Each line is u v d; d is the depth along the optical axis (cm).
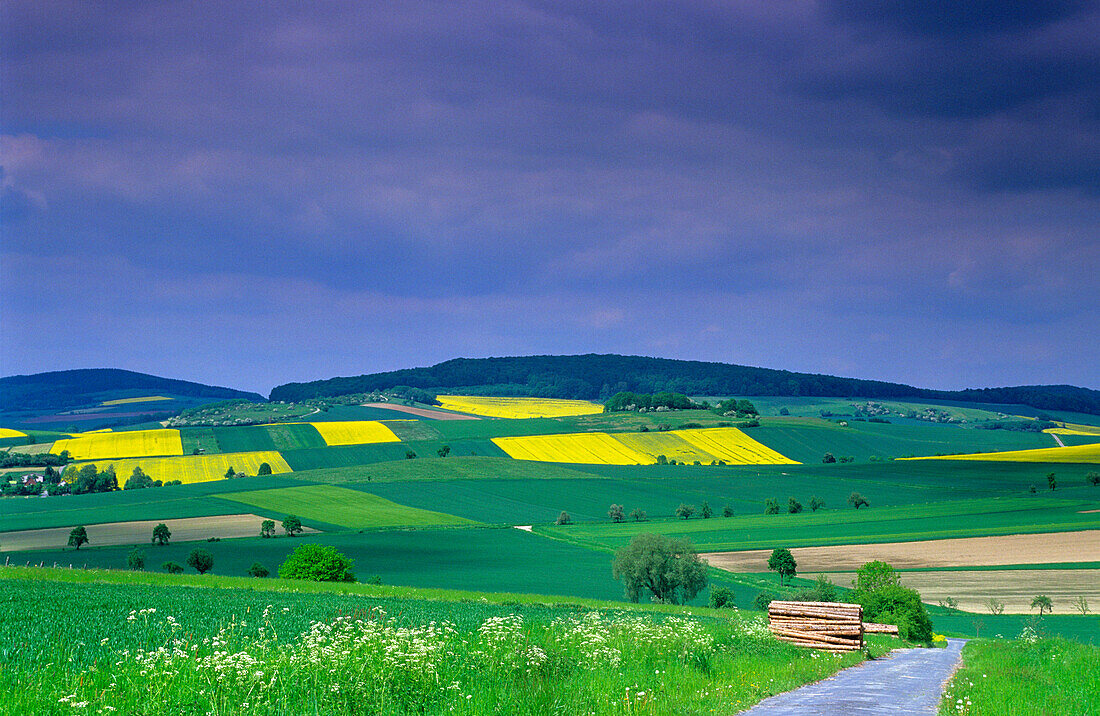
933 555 9300
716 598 7456
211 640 1816
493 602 4728
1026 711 1369
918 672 2156
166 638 2153
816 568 9019
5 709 1095
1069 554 8981
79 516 11862
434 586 8081
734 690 1588
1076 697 1533
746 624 2770
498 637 1745
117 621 2536
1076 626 6100
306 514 12244
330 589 5203
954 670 2222
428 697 1356
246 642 1602
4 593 3441
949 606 7044
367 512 12519
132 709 1145
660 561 7550
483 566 9219
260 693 1205
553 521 12412
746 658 2128
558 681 1548
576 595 7838
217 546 10181
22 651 1789
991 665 2227
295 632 2423
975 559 8988
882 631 3853
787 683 1762
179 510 12344
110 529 11112
